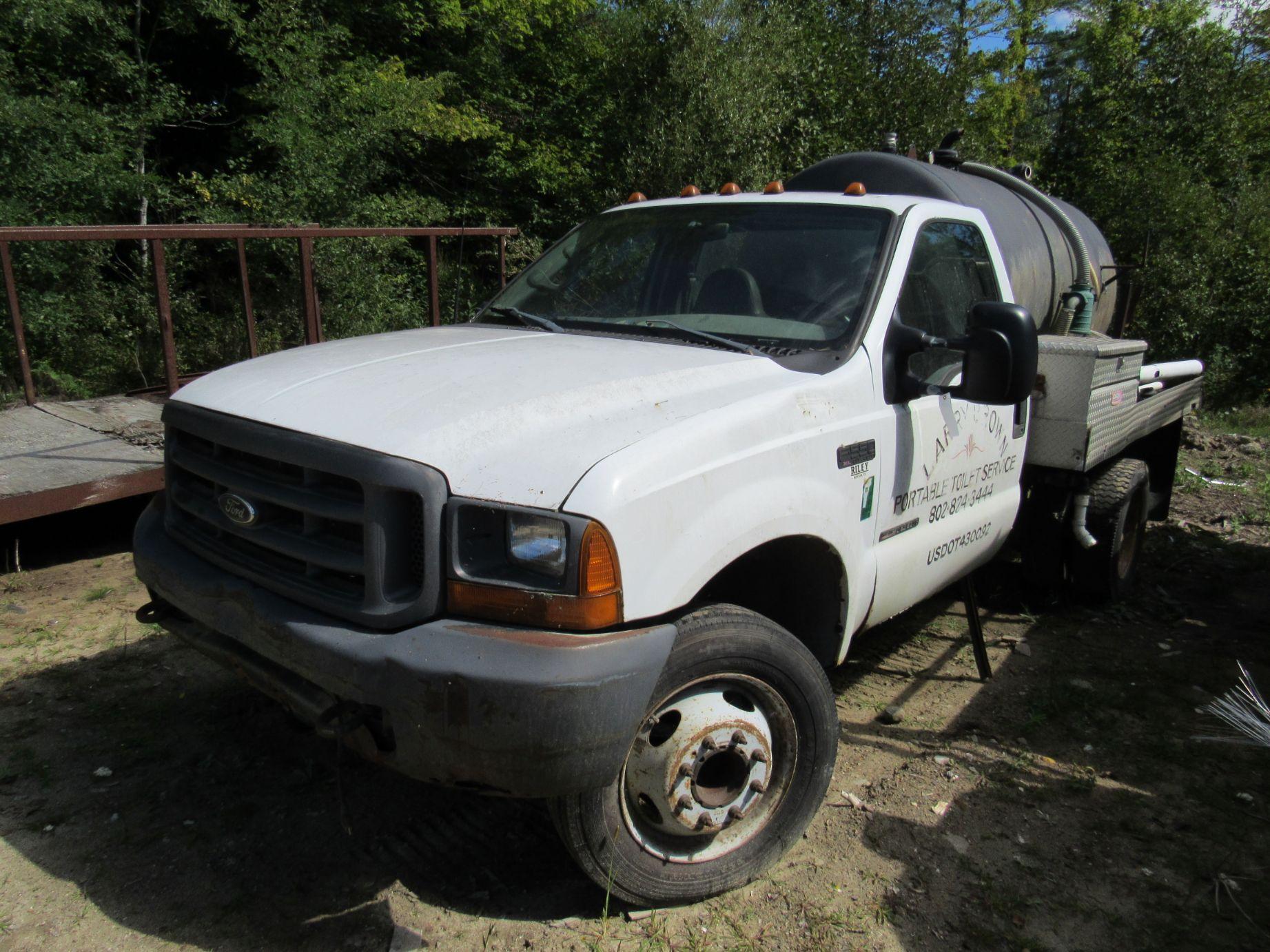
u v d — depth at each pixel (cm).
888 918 279
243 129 1305
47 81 1088
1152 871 306
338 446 240
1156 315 1516
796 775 290
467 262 1532
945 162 575
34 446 541
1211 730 398
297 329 1100
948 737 387
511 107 1662
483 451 235
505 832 310
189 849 294
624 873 262
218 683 398
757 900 284
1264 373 1492
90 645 428
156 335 1073
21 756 340
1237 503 805
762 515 266
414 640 225
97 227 574
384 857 295
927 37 1673
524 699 216
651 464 239
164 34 1312
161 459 528
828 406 299
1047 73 2709
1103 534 508
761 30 1527
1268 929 281
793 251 354
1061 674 450
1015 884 297
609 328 352
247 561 267
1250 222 1594
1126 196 1719
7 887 275
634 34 1537
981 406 383
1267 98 2050
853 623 321
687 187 425
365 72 1366
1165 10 2125
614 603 228
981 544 404
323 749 353
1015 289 491
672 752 258
